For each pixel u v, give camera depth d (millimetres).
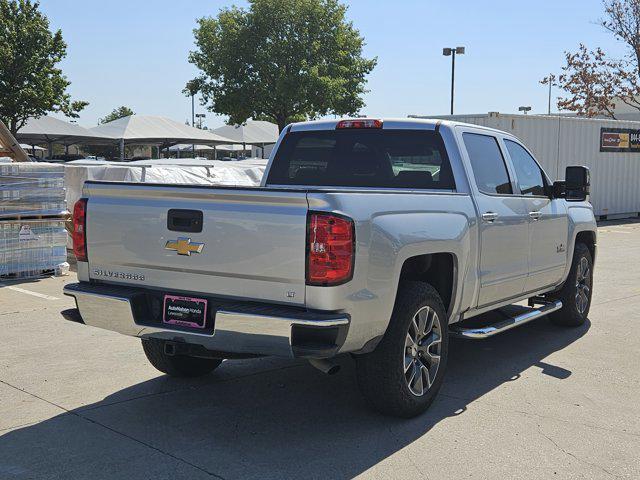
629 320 7973
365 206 4199
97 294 4641
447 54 33719
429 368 4922
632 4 35094
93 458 4133
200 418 4793
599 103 38719
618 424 4734
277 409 4980
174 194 4391
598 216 22750
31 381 5551
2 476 3885
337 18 39781
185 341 4371
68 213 10570
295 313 4008
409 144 5746
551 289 7043
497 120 18719
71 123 30609
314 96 38625
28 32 29047
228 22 39125
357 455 4188
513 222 5902
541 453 4242
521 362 6238
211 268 4293
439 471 3977
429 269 5215
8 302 8516
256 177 14914
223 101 39500
